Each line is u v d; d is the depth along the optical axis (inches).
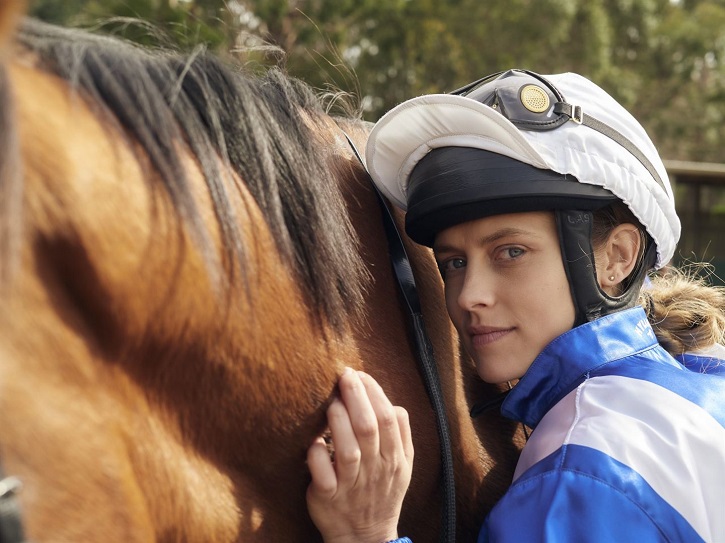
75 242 18.2
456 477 32.6
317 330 26.0
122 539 18.8
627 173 31.1
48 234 17.7
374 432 25.6
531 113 30.3
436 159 30.5
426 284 34.1
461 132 30.1
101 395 19.2
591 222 30.8
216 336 22.3
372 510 26.2
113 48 23.4
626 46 684.1
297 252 25.7
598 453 27.6
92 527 18.0
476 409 33.5
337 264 26.8
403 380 29.8
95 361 19.1
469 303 31.0
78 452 17.9
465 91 33.6
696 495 27.2
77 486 17.8
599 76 589.9
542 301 30.9
